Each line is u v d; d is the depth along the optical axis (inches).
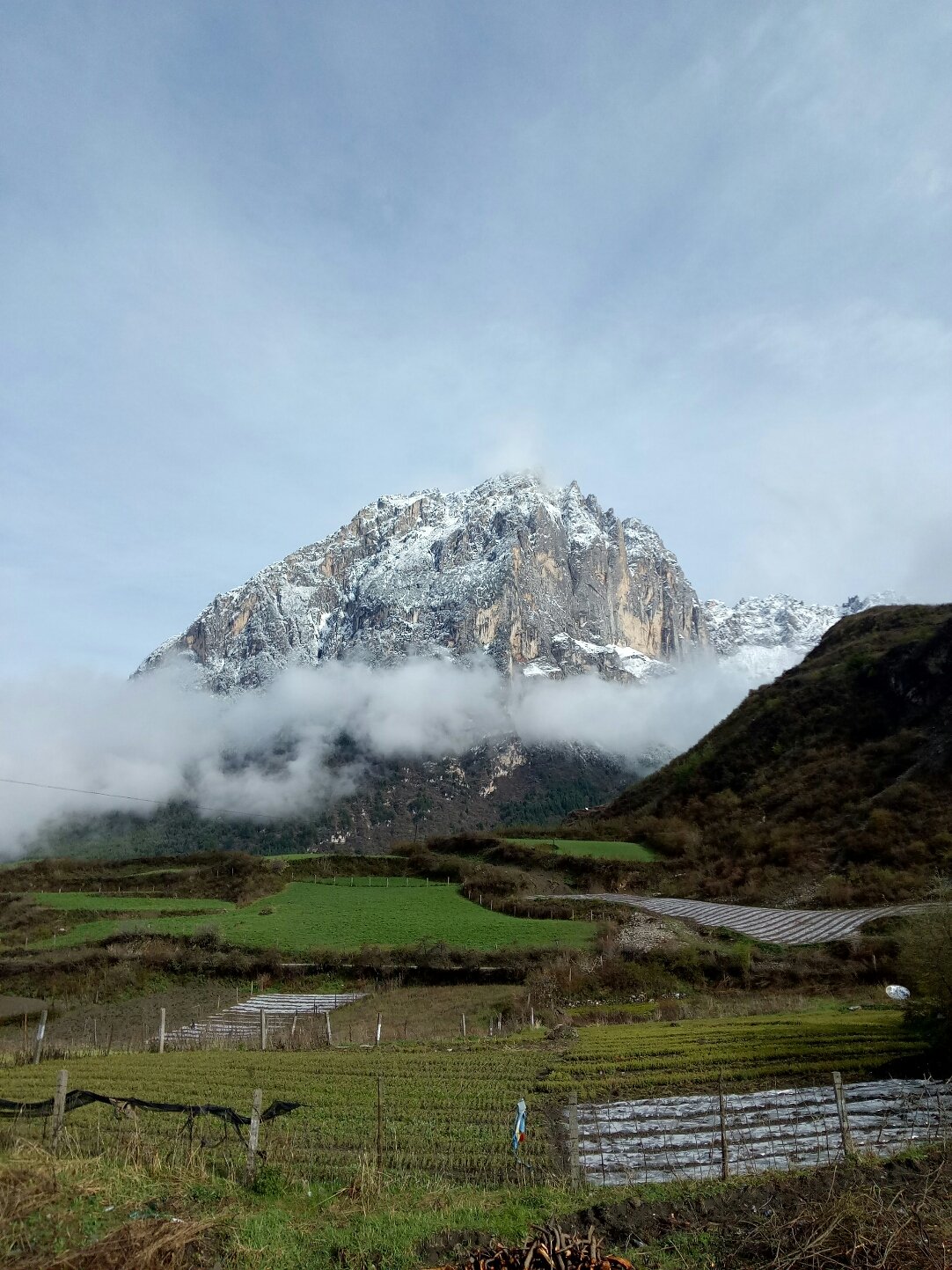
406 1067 1174.3
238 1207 552.4
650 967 2032.5
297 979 2276.1
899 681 3582.7
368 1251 484.7
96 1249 440.8
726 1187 604.7
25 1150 586.6
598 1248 488.7
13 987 2322.8
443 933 2513.5
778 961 2003.0
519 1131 717.9
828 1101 890.7
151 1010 2091.5
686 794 3934.5
